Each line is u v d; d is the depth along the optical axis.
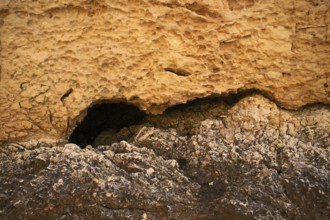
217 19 3.54
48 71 3.62
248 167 3.40
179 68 3.63
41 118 3.67
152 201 3.28
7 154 3.65
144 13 3.54
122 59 3.61
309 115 3.69
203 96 3.69
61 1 3.53
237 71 3.64
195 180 3.44
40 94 3.63
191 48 3.59
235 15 3.54
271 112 3.67
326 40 3.52
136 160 3.47
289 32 3.54
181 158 3.59
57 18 3.57
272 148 3.51
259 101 3.70
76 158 3.46
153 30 3.56
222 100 3.85
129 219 3.25
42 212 3.28
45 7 3.55
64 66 3.62
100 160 3.46
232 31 3.56
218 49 3.59
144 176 3.39
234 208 3.20
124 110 4.22
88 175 3.33
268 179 3.31
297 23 3.53
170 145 3.67
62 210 3.28
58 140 3.73
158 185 3.36
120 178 3.36
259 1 3.52
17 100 3.63
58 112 3.67
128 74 3.64
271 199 3.24
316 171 3.34
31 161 3.49
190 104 3.91
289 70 3.60
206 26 3.55
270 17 3.53
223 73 3.64
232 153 3.45
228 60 3.62
